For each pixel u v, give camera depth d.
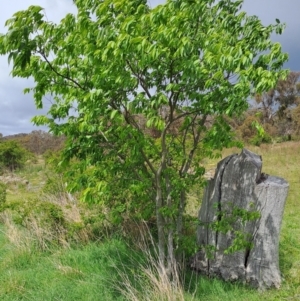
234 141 3.84
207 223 4.04
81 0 3.07
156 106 3.07
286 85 27.47
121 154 3.68
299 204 7.15
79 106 3.36
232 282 4.01
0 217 7.23
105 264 4.43
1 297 3.88
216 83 3.06
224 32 3.39
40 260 4.88
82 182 3.62
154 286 3.51
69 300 3.72
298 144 17.22
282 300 3.59
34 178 16.77
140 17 2.84
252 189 3.94
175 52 2.82
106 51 2.65
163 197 3.99
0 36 2.51
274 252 3.89
